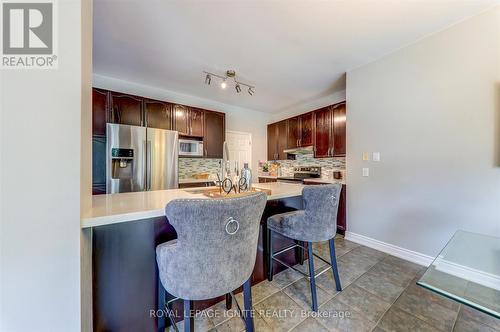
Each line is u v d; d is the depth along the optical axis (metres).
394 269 2.00
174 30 2.00
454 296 0.93
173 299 1.17
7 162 0.69
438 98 1.97
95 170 2.70
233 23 1.89
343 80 3.20
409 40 2.12
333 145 3.43
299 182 3.96
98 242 1.03
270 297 1.58
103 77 3.14
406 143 2.21
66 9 0.75
